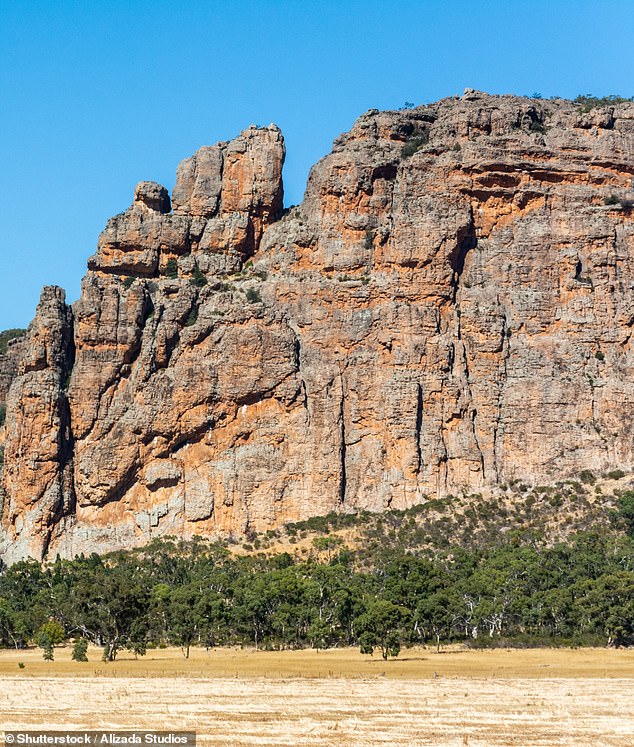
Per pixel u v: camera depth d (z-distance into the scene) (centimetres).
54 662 15938
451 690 13075
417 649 17000
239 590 18162
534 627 17775
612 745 10625
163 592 18088
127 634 16438
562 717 11669
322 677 14050
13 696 12675
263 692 12912
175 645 17675
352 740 10650
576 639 17288
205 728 11094
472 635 17700
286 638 17550
